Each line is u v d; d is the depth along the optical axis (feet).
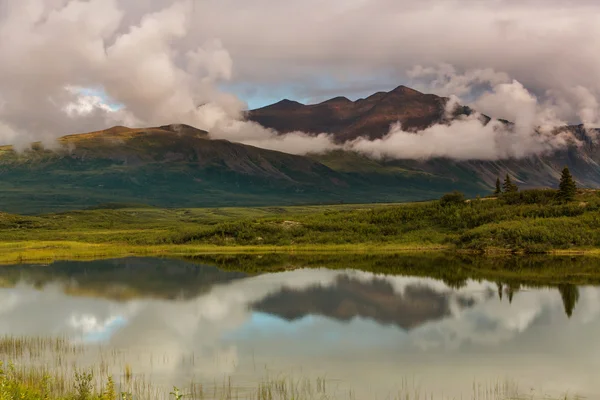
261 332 188.55
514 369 146.72
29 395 98.32
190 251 508.53
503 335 182.50
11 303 246.27
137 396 122.21
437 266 370.12
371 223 589.73
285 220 609.01
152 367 147.54
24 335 185.47
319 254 474.08
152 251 510.17
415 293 260.62
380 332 187.21
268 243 550.36
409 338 179.22
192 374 141.08
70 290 281.54
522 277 311.88
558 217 513.86
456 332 186.39
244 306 234.17
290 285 289.12
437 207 599.57
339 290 271.08
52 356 157.28
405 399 123.44
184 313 220.23
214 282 303.48
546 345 170.30
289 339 178.40
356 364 150.61
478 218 543.80
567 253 444.55
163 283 301.84
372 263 395.14
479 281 297.33
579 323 198.59
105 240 617.21
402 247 505.25
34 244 545.44
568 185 564.71
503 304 232.94
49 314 221.05
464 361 153.58
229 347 169.07
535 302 236.84
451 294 256.93
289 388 130.00
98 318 213.05
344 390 129.18
